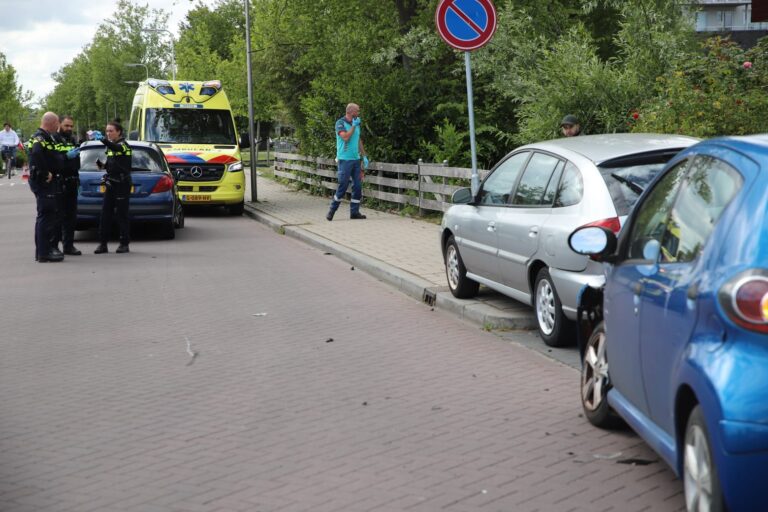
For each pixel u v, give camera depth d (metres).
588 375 6.12
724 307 3.70
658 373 4.50
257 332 9.41
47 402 6.93
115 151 16.09
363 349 8.55
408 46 24.53
